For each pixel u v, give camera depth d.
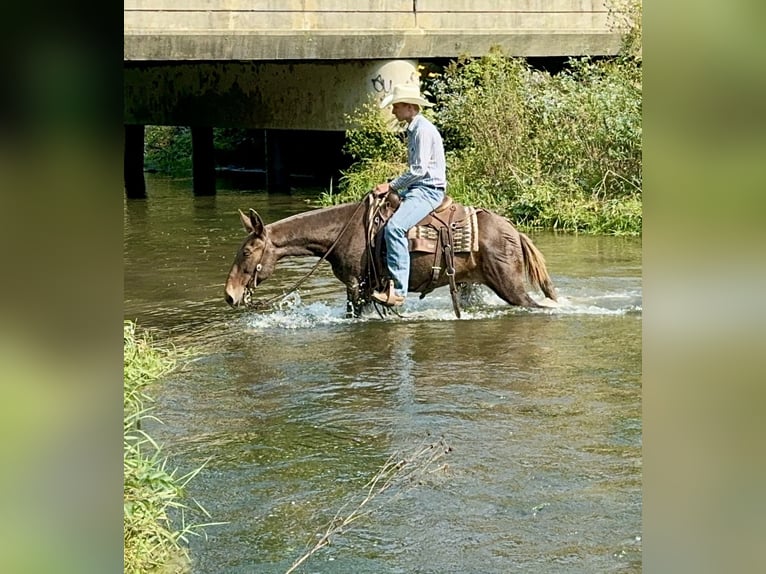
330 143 21.70
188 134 27.53
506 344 7.86
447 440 5.69
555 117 15.59
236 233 14.11
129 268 11.45
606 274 10.70
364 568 4.16
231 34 15.62
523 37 16.92
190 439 5.80
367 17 16.41
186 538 4.48
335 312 9.15
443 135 16.72
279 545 4.42
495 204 15.15
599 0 17.25
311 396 6.58
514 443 5.62
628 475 5.14
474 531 4.52
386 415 6.15
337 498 4.92
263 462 5.41
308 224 8.78
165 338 8.26
